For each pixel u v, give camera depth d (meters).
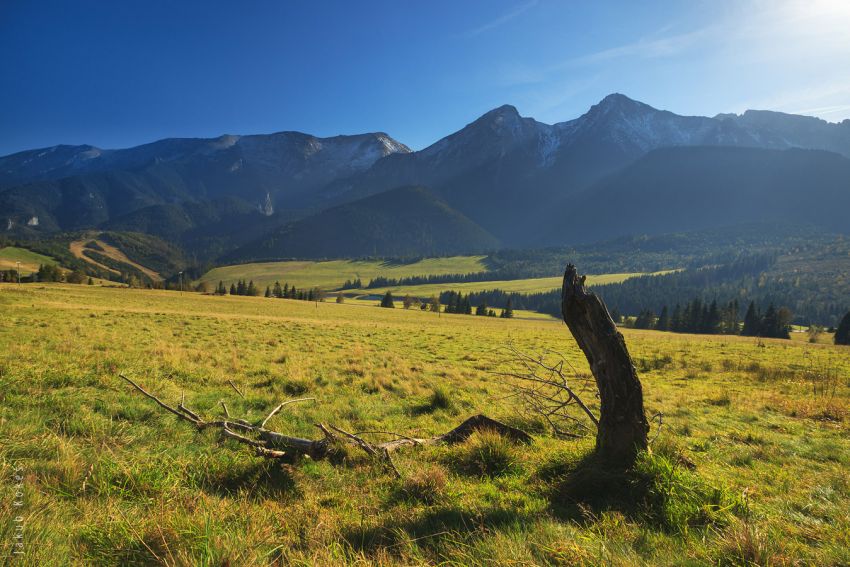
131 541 2.99
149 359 12.51
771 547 3.20
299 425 7.39
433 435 7.41
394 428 7.88
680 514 3.94
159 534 3.05
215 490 4.41
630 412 4.88
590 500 4.48
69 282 123.06
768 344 45.53
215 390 9.77
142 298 72.19
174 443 5.74
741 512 4.23
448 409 9.69
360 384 12.19
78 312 31.44
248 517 3.69
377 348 24.05
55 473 4.19
